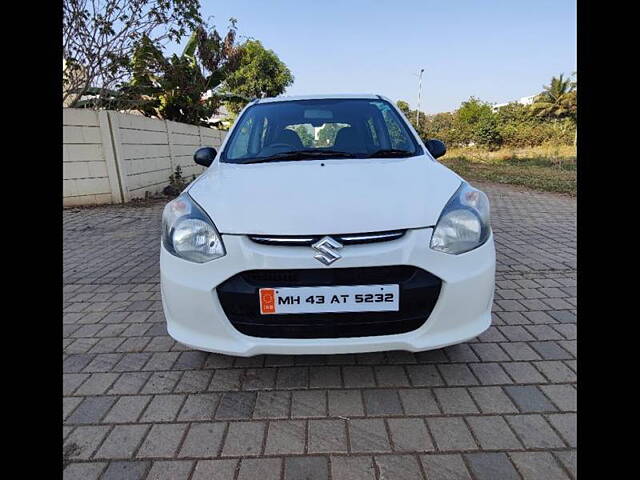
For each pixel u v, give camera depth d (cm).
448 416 187
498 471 157
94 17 819
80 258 459
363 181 211
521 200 848
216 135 1282
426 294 183
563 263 408
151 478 158
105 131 760
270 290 181
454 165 1944
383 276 182
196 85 1108
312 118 300
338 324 183
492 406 193
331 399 201
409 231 184
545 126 2948
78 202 764
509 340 253
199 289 188
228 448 172
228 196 204
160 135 930
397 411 191
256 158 266
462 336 191
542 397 198
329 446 171
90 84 863
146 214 701
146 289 362
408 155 263
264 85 2595
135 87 938
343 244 180
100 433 182
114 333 277
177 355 246
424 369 223
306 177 218
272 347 185
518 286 346
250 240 185
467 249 190
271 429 182
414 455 165
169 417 192
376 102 320
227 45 1186
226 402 201
